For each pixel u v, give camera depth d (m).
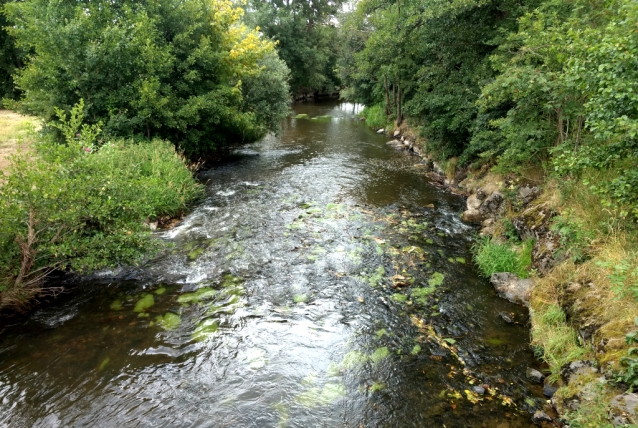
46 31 10.37
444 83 13.04
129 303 5.99
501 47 8.98
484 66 11.21
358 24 24.92
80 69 10.98
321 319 5.65
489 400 4.21
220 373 4.61
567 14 8.05
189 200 10.47
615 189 4.41
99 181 6.14
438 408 4.11
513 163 8.70
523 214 7.46
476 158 11.67
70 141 6.65
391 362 4.80
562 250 5.91
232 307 5.91
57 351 4.91
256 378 4.54
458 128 11.93
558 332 4.88
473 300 6.13
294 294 6.28
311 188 11.87
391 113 24.16
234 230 8.68
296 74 41.69
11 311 5.66
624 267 4.24
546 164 7.94
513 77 6.71
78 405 4.11
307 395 4.30
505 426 3.87
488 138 10.25
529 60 7.61
